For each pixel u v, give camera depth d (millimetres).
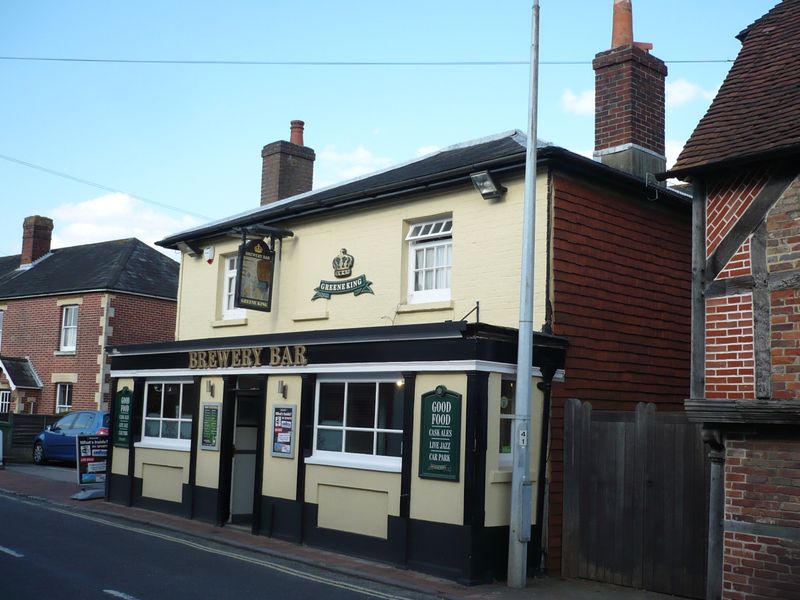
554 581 10188
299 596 8859
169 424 15555
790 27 9961
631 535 9898
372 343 11398
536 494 10625
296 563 10977
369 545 11133
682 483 9516
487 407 10172
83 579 9172
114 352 16859
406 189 12625
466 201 12109
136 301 27156
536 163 10586
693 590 9266
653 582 9625
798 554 7617
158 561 10555
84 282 27469
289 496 12516
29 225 32594
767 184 8180
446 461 10227
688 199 12836
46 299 28359
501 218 11617
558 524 10742
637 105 13039
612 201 12055
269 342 13086
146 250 29531
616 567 9992
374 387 11609
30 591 8469
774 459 7871
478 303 11594
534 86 10078
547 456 10805
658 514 9680
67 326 27828
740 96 9281
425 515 10414
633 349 12078
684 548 9391
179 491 14906
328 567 10609
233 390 14070
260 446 13148
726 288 8328
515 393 10789
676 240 13102
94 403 26000
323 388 12406
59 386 27344
